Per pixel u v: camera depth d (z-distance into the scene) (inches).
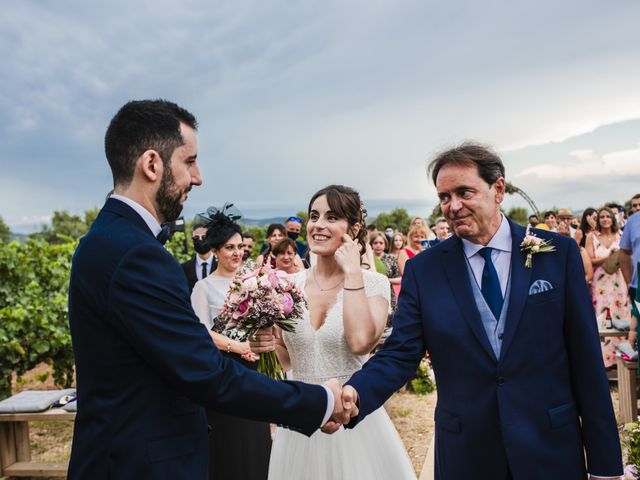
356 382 76.5
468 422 73.0
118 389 59.1
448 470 75.1
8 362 222.1
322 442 94.5
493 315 74.6
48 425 214.4
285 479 96.3
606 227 261.9
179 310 59.5
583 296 73.3
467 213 74.4
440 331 75.6
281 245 197.6
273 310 92.7
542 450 69.9
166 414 60.2
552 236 76.2
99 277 58.1
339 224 98.0
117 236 59.5
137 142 61.9
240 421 126.3
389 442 97.3
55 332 236.1
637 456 106.3
